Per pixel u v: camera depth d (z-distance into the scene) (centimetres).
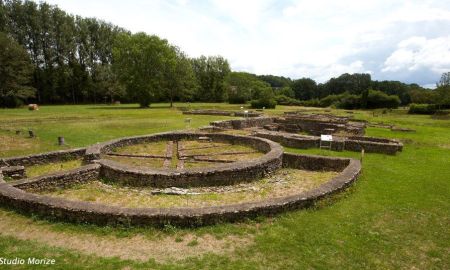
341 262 657
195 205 1034
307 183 1302
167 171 1192
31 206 869
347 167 1335
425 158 1781
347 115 4656
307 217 884
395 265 656
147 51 5528
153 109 5169
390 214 931
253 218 842
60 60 6719
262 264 640
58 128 2628
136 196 1106
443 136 2711
